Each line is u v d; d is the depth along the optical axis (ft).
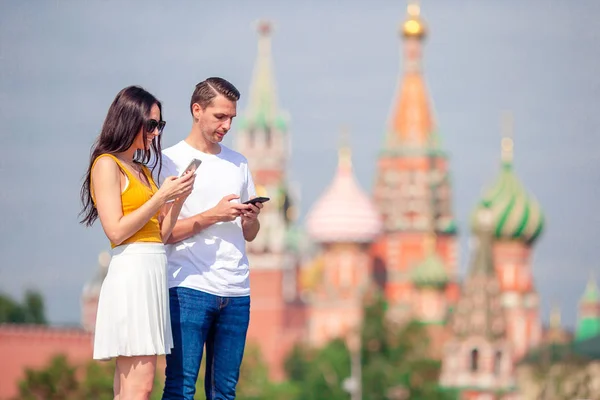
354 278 629.10
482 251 525.34
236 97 47.75
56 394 337.72
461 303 520.42
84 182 45.80
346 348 494.18
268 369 517.96
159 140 46.21
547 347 485.15
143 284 44.24
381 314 507.71
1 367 367.66
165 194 43.91
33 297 490.49
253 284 645.92
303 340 625.82
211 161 47.83
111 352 44.11
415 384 482.69
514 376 508.53
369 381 474.49
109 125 44.78
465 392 504.43
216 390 47.80
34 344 372.58
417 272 604.49
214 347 47.75
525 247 654.53
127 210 44.55
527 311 645.51
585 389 420.77
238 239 47.62
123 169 44.65
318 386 470.80
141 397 44.45
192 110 47.88
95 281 555.28
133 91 45.21
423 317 592.60
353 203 636.89
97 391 330.95
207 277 46.75
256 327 641.81
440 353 516.73
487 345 510.58
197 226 46.65
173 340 46.60
